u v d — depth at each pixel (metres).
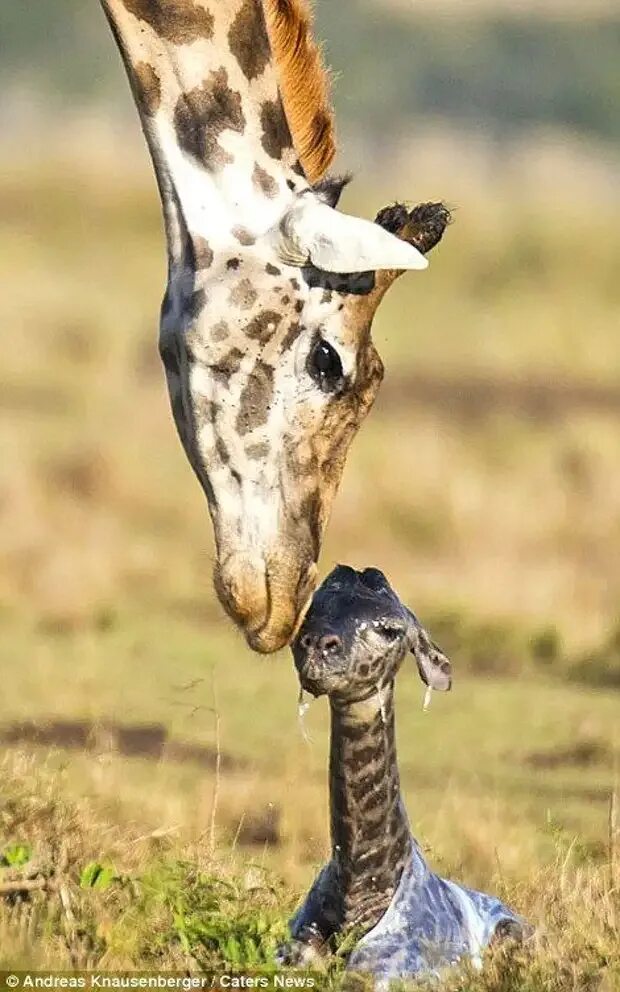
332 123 22.31
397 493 59.22
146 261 125.81
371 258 20.38
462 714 37.94
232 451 21.33
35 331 94.56
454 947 21.36
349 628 20.42
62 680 37.53
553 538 57.41
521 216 137.75
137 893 21.78
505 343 102.50
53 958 20.53
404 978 20.77
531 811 30.55
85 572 49.41
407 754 34.56
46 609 45.75
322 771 31.98
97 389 83.00
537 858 26.97
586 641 44.75
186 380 21.42
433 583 50.03
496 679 41.91
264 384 21.31
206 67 21.94
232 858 24.42
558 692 40.69
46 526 54.22
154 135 21.95
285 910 22.64
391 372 91.25
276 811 28.97
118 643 42.47
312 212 20.91
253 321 21.22
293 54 22.20
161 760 31.36
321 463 21.56
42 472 60.94
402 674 41.31
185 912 21.23
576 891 23.61
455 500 58.81
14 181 138.12
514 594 49.00
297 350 21.36
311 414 21.42
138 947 20.97
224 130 21.89
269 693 38.34
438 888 21.81
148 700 36.53
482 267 126.88
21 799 23.47
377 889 21.28
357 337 21.48
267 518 21.33
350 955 21.03
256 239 21.50
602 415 83.69
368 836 21.12
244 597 21.17
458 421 79.44
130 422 75.56
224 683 38.88
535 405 85.69
